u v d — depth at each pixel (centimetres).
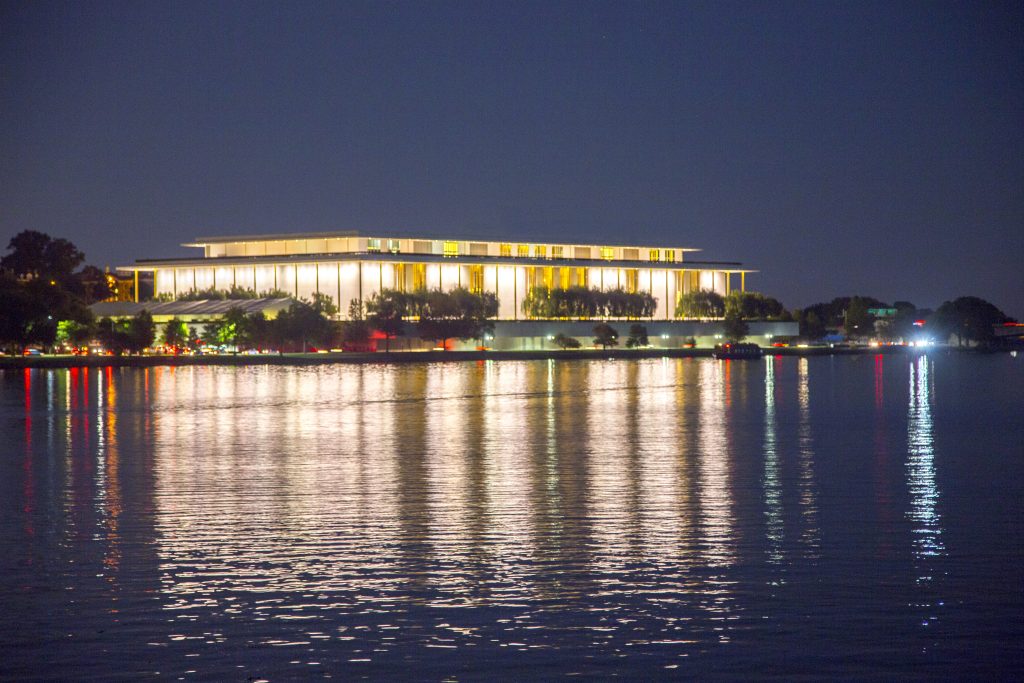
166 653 2172
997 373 14562
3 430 6391
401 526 3278
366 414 7619
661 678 2047
